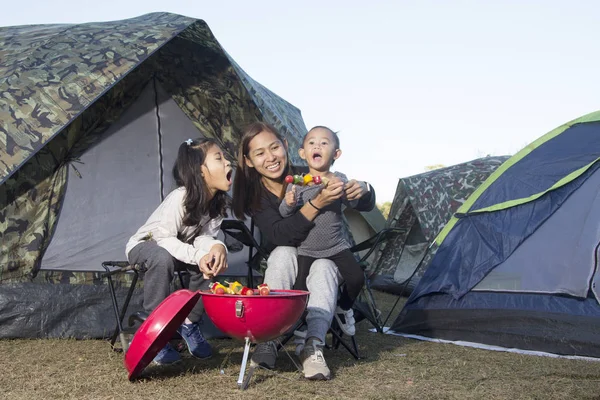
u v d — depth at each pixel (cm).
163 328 273
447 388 286
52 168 427
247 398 258
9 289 396
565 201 438
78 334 403
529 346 401
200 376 294
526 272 429
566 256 417
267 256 367
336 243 337
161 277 310
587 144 464
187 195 323
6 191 406
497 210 468
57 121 379
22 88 385
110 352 353
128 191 454
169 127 479
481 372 325
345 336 436
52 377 290
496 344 415
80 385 273
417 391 278
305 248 335
